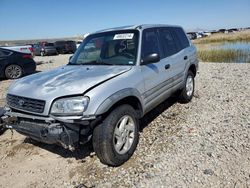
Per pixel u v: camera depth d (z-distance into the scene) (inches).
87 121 128.5
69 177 141.1
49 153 167.9
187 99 249.3
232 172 133.1
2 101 294.5
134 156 156.0
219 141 167.6
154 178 133.3
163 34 211.3
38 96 135.4
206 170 135.9
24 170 151.1
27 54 479.2
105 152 138.9
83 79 141.6
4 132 205.3
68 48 1273.4
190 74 251.6
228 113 218.8
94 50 189.3
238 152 151.9
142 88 163.3
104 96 132.3
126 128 149.8
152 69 176.4
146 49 178.1
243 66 482.3
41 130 133.0
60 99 130.6
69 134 128.0
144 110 169.6
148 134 186.1
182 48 237.8
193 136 177.9
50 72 168.9
